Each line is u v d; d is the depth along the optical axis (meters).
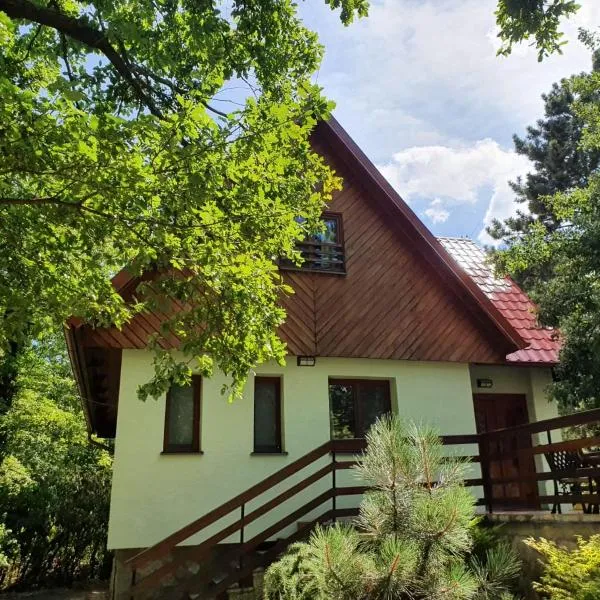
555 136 27.22
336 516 7.54
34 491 13.60
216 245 5.76
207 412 9.24
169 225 5.27
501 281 13.95
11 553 12.71
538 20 5.98
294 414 9.76
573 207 11.50
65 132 4.35
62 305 5.93
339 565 3.33
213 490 8.91
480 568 3.72
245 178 5.48
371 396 10.69
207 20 6.80
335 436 10.16
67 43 7.51
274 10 7.37
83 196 4.79
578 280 10.71
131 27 5.88
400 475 3.75
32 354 17.67
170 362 6.29
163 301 6.11
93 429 15.80
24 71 6.97
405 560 3.24
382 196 11.27
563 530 5.94
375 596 3.24
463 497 3.57
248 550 7.14
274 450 9.61
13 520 12.95
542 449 7.05
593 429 15.81
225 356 6.36
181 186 5.00
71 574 13.41
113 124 4.38
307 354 9.89
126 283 8.59
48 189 5.05
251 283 6.32
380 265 10.96
